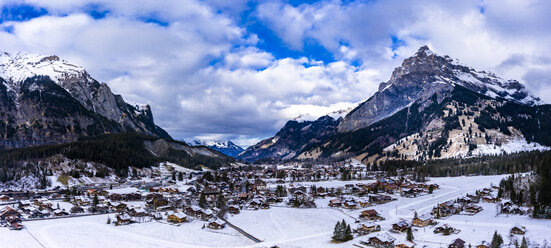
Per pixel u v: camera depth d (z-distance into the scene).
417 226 175.12
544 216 181.88
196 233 164.38
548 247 134.38
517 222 177.12
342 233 153.88
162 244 148.38
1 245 141.00
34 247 140.38
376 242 145.88
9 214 184.75
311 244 149.25
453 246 138.12
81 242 147.38
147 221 184.38
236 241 153.75
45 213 191.12
